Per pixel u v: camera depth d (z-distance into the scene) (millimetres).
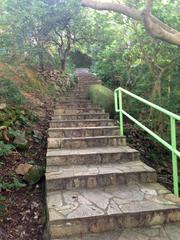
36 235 2754
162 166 5512
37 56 9391
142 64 7340
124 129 6648
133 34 7355
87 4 3465
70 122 5352
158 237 2521
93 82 11961
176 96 6367
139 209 2748
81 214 2648
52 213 2672
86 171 3525
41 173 3662
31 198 3305
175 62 6383
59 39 12227
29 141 4691
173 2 6273
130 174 3465
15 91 5910
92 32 11195
